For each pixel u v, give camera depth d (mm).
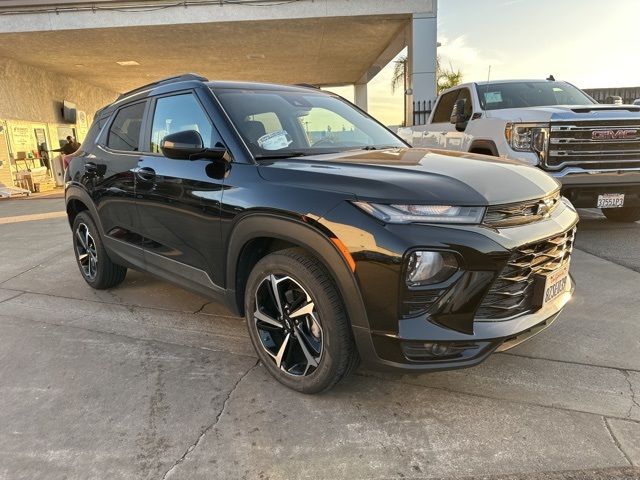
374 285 2113
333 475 2000
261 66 16688
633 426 2252
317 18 11141
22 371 2924
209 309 3883
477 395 2545
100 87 20531
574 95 6539
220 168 2775
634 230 5938
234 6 11094
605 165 5035
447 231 2072
